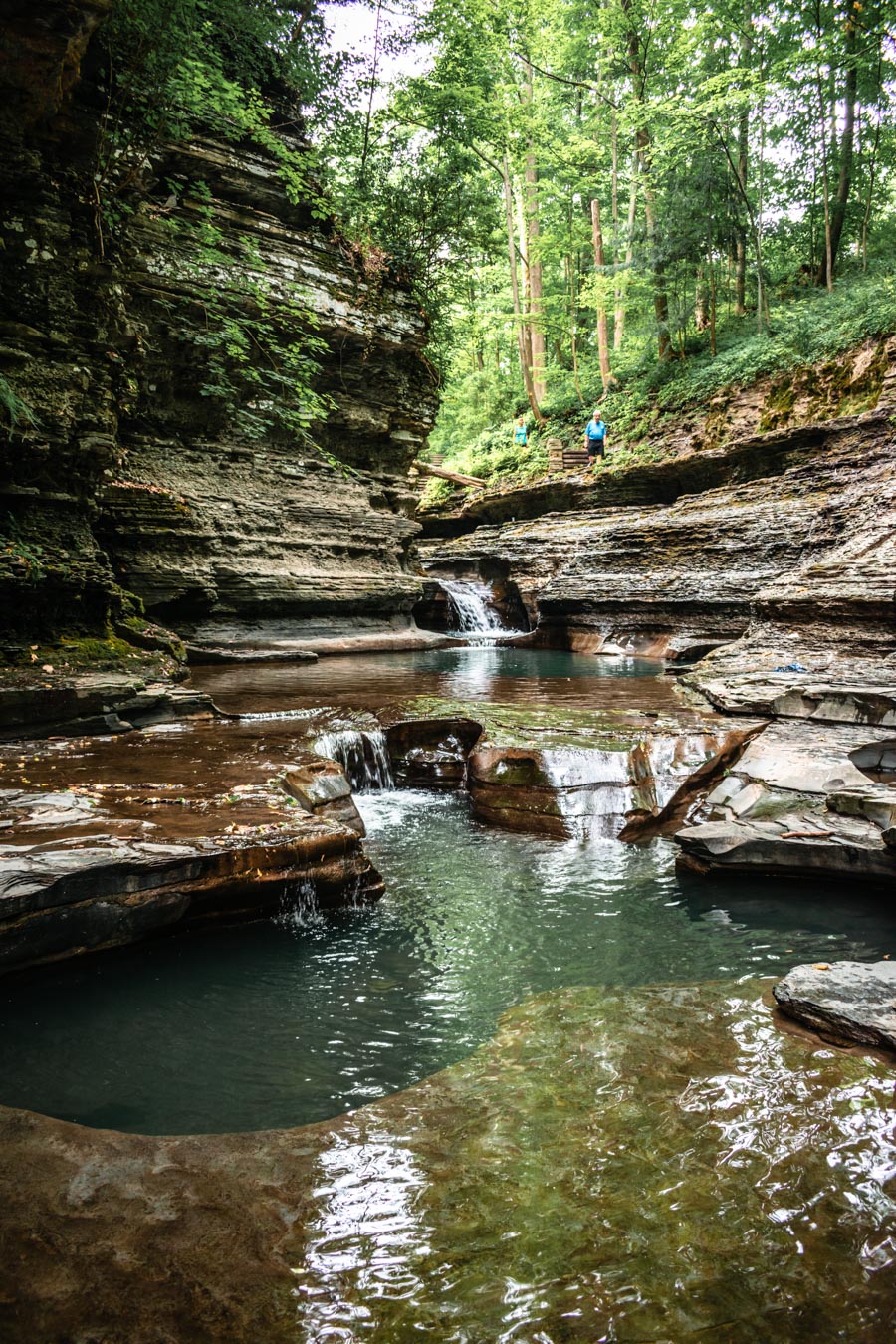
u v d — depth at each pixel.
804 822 5.81
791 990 3.53
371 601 18.08
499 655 17.17
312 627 16.95
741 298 26.78
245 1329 1.87
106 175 10.33
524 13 27.03
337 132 18.72
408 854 6.12
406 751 8.18
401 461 20.47
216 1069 3.39
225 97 12.92
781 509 16.19
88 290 9.54
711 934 4.80
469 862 5.96
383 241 19.27
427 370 20.27
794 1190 2.35
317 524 17.34
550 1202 2.32
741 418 21.27
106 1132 2.74
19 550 8.59
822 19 21.92
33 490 8.98
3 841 4.48
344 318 17.34
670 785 6.80
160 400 15.23
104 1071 3.36
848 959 4.43
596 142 31.98
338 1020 3.81
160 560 14.30
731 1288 1.98
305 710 8.91
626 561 18.88
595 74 31.84
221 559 15.28
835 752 6.82
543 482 25.89
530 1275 2.03
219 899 4.61
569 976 4.27
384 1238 2.18
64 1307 1.92
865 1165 2.46
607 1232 2.19
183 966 4.34
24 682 7.73
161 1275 2.04
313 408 15.27
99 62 10.23
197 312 14.77
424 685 11.38
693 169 24.14
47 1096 3.17
